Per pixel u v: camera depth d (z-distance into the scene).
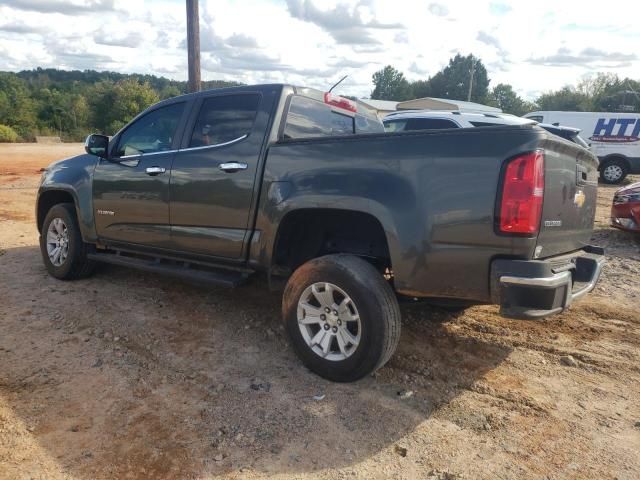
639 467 2.79
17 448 2.83
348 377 3.51
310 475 2.69
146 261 4.96
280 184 3.79
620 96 79.38
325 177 3.57
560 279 3.05
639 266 6.74
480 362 3.97
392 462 2.80
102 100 80.06
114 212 5.00
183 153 4.45
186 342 4.18
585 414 3.30
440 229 3.16
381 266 3.88
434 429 3.10
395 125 11.39
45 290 5.29
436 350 4.14
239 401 3.34
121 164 4.95
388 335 3.36
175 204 4.47
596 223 9.56
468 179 3.07
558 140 3.13
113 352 3.97
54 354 3.91
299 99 4.27
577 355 4.10
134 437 2.95
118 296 5.17
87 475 2.64
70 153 26.16
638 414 3.31
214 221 4.23
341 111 4.90
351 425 3.12
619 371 3.87
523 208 2.94
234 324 4.55
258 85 4.19
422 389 3.55
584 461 2.84
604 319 4.88
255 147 3.99
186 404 3.29
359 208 3.39
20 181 14.48
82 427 3.03
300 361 3.90
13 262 6.29
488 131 3.05
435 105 26.72
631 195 7.91
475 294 3.16
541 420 3.22
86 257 5.50
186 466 2.73
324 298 3.59
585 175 3.75
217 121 4.33
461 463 2.80
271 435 3.00
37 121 72.19
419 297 3.50
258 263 3.99
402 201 3.26
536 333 4.52
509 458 2.85
